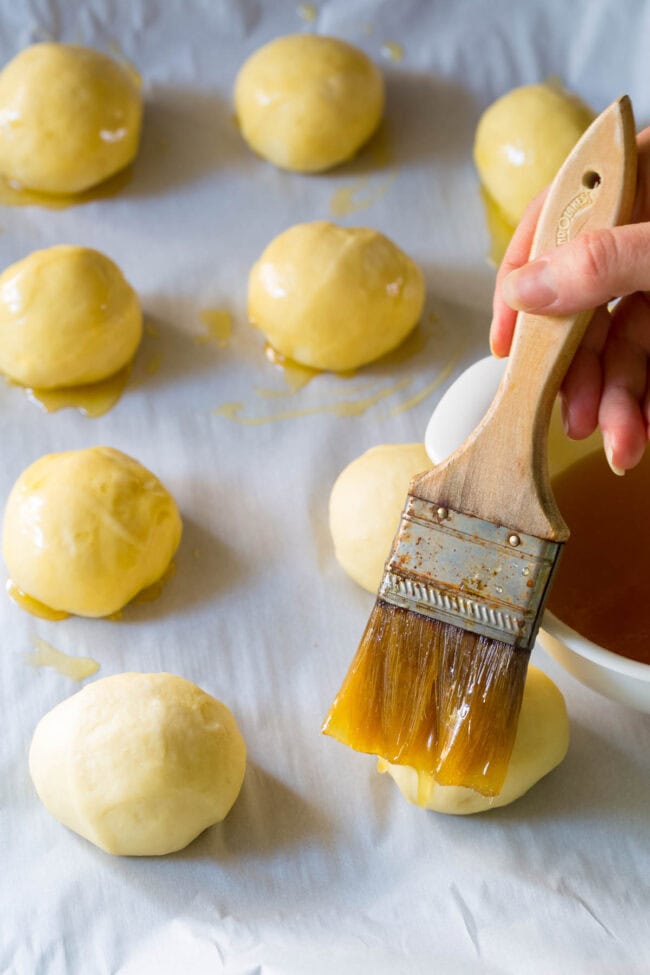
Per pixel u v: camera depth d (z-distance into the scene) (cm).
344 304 69
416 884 56
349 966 53
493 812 58
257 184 77
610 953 54
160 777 55
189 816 56
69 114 73
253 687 61
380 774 59
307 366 71
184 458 68
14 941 54
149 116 79
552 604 55
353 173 77
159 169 77
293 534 65
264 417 69
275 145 76
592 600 55
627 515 57
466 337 72
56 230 75
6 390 69
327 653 62
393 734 51
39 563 62
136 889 56
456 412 55
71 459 64
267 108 75
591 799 58
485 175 76
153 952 54
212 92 80
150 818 55
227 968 53
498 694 50
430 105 79
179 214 75
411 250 75
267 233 75
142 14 79
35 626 62
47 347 68
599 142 50
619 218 50
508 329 56
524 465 50
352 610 63
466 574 50
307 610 63
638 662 52
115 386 70
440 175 77
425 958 54
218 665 62
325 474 67
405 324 70
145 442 68
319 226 71
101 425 68
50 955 54
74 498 62
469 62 80
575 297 49
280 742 60
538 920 55
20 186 76
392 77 80
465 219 76
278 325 70
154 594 64
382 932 55
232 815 58
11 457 67
